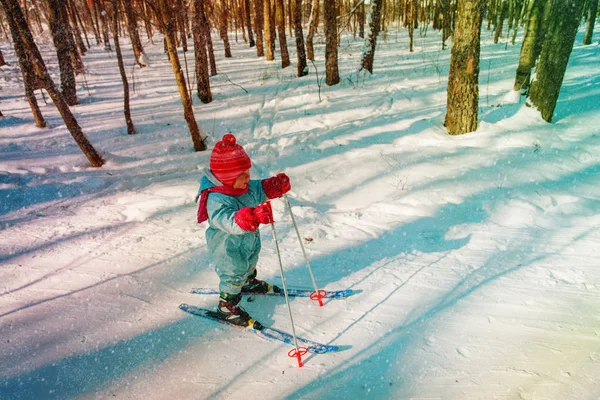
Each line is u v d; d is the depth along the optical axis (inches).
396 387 88.8
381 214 176.6
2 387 94.2
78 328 114.1
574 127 233.5
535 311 108.7
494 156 209.0
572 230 147.6
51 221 186.4
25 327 115.0
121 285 134.3
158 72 593.3
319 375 94.0
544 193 171.5
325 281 131.6
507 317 107.5
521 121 243.9
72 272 143.3
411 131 263.0
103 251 157.4
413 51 684.1
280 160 250.7
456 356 95.9
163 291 130.9
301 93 418.9
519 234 148.9
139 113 376.2
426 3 1066.1
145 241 164.6
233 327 112.5
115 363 100.6
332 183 211.9
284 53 566.9
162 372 97.3
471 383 87.8
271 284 131.0
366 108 352.5
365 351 100.3
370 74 468.1
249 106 390.9
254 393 90.0
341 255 146.9
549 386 85.0
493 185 183.6
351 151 248.2
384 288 125.1
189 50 818.8
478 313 110.1
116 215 191.8
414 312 112.9
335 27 419.8
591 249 134.3
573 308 108.5
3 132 326.6
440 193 183.8
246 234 104.7
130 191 220.4
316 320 113.3
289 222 175.3
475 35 220.1
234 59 687.1
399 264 137.6
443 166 207.6
